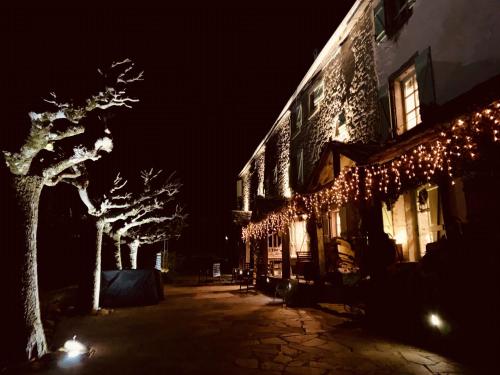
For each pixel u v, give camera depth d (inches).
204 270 1216.2
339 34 480.4
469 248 213.9
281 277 559.2
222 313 390.0
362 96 421.4
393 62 358.9
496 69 240.8
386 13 369.7
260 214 618.8
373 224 307.9
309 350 229.3
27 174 231.3
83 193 416.8
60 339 274.8
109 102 263.0
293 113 668.1
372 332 277.6
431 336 228.4
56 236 552.4
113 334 290.2
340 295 381.4
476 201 246.7
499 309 188.9
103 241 631.8
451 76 277.3
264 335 275.0
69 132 242.1
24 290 220.4
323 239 506.9
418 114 335.9
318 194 429.1
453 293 214.5
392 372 184.7
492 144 234.4
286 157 699.4
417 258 337.4
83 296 403.5
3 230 219.0
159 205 597.3
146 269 487.8
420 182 303.7
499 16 240.5
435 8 298.5
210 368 195.9
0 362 205.0
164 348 241.4
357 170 322.7
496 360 185.6
